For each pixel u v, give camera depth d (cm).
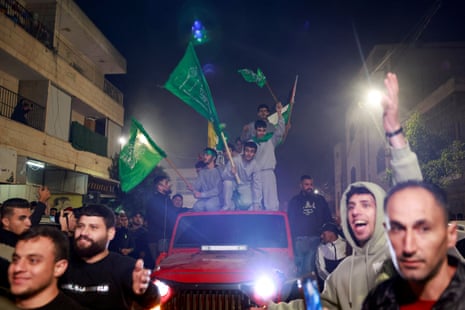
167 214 832
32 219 468
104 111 2556
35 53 1825
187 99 758
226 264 517
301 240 775
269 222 651
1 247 381
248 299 471
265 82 874
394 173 255
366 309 189
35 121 1914
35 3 2044
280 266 537
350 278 268
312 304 200
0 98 1820
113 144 2739
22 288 249
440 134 1892
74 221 452
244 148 773
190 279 485
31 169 1973
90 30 2306
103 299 318
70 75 2125
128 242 863
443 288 168
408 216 165
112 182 2695
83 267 327
